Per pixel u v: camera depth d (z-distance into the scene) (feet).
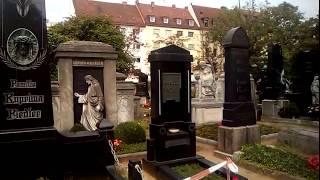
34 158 21.62
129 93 46.01
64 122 38.52
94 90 39.60
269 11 104.58
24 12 21.30
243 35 33.81
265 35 102.47
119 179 22.82
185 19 206.59
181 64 29.71
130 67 103.35
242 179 23.02
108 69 41.06
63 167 22.97
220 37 119.03
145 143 34.81
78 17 94.68
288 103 52.06
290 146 29.53
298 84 48.08
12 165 21.06
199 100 53.26
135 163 22.99
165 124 28.27
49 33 82.53
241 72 33.45
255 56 99.40
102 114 40.09
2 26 20.76
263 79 68.85
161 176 25.85
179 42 145.79
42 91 21.94
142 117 58.80
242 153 29.94
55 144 22.20
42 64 21.91
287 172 24.62
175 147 28.35
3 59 20.81
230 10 118.52
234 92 32.91
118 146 32.35
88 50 39.73
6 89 20.93
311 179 21.94
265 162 27.20
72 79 39.19
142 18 194.90
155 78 28.63
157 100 28.43
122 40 98.22
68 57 38.91
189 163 27.84
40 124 21.93
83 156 23.97
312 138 20.33
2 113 20.90
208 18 209.05
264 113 55.11
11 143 20.98
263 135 39.22
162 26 197.77
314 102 29.66
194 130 29.35
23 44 21.27
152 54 28.81
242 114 32.89
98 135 24.73
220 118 51.78
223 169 24.27
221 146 33.30
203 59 130.72
